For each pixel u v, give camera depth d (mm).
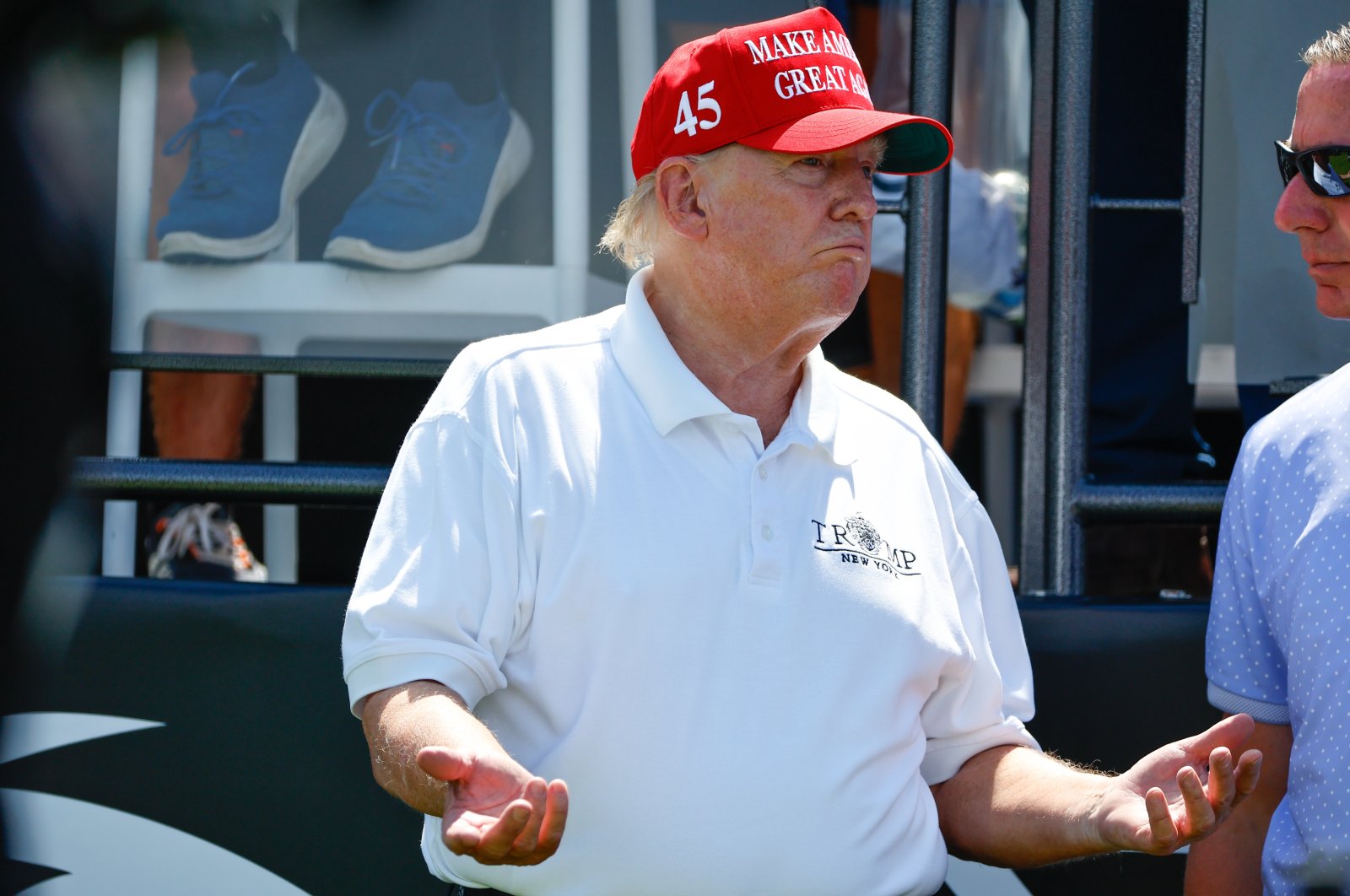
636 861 6168
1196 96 8547
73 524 4648
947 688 7004
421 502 6438
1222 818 5664
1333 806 6320
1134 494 8797
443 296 9789
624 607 6258
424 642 6129
